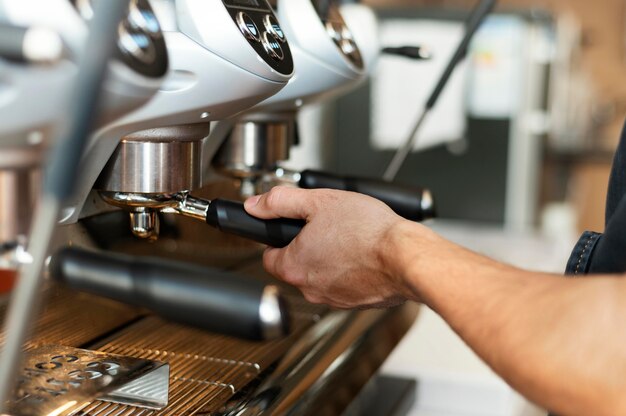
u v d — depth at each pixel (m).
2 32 0.39
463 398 1.20
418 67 1.87
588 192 3.66
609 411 0.45
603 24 4.36
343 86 0.86
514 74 1.88
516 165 1.93
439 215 1.98
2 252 0.61
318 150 1.69
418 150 1.92
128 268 0.48
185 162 0.66
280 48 0.68
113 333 0.83
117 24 0.38
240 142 0.88
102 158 0.62
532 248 1.80
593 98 3.93
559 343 0.46
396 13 1.86
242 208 0.70
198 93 0.61
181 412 0.63
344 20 0.88
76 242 0.76
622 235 0.57
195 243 0.99
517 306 0.49
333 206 0.66
